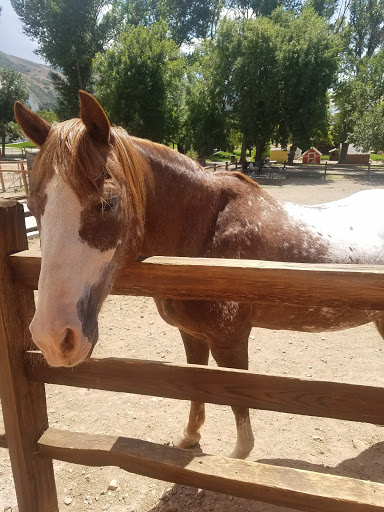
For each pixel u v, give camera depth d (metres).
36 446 1.48
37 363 1.38
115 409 2.65
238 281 1.07
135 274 1.19
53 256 1.07
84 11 23.67
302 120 21.36
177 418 2.55
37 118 1.34
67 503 1.89
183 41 34.31
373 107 22.59
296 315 1.95
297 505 1.17
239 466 1.27
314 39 20.23
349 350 3.36
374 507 1.08
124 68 20.16
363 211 2.33
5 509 1.85
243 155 23.23
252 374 1.19
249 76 20.75
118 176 1.21
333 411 1.13
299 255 1.90
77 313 1.07
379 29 35.09
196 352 2.09
